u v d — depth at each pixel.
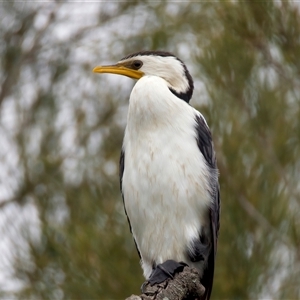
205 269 9.30
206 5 13.87
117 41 16.52
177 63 9.86
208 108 10.96
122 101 16.23
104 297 10.48
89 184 13.42
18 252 11.21
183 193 8.95
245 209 10.54
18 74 17.09
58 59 17.19
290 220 10.46
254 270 10.33
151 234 9.12
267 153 10.90
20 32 17.22
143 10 16.47
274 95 11.17
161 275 8.62
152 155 8.98
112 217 11.20
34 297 11.02
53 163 14.88
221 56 11.37
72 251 10.77
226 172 10.67
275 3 11.34
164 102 9.12
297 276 10.57
